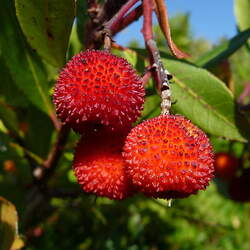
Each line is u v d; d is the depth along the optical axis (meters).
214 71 0.15
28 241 0.16
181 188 0.08
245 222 0.32
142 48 0.11
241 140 0.11
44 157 0.14
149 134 0.08
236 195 0.14
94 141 0.09
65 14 0.09
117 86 0.08
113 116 0.08
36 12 0.09
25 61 0.12
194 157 0.08
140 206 0.22
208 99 0.11
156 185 0.08
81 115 0.08
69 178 0.14
